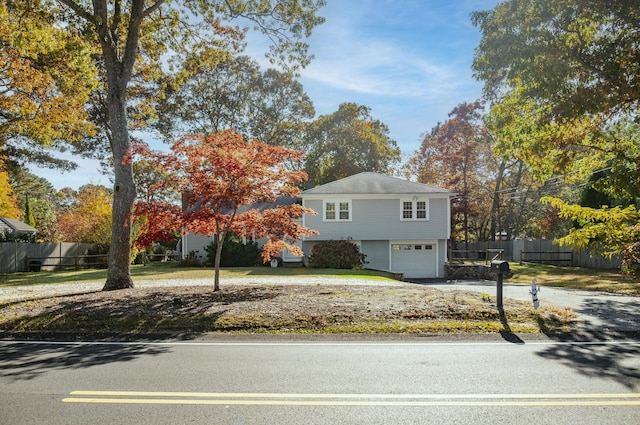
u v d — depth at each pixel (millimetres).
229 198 11922
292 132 43719
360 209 29703
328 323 9086
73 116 21219
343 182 30922
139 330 8945
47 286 17406
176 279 19109
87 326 9195
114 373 5965
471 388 5262
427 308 9922
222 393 5102
